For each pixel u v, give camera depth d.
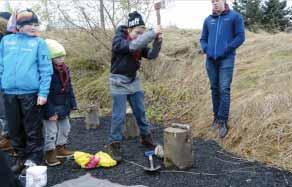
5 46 4.33
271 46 7.61
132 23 4.61
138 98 4.93
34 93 4.27
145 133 5.11
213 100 5.47
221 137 5.25
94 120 6.36
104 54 8.95
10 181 2.29
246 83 6.26
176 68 7.89
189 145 4.34
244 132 5.07
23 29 4.28
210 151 4.93
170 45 8.69
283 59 6.77
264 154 4.59
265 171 4.19
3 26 4.98
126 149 5.16
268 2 13.43
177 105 6.91
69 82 4.79
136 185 3.94
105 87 8.18
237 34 5.09
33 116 4.30
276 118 4.92
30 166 4.09
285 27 12.34
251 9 13.23
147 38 4.38
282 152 4.50
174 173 4.23
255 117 5.14
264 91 5.66
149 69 8.20
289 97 5.23
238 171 4.23
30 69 4.21
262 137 4.82
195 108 6.54
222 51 5.12
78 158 4.49
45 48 4.31
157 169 4.21
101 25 8.55
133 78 4.76
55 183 4.09
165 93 7.32
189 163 4.34
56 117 4.56
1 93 4.91
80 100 8.19
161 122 6.57
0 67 4.35
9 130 4.40
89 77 9.02
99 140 5.69
